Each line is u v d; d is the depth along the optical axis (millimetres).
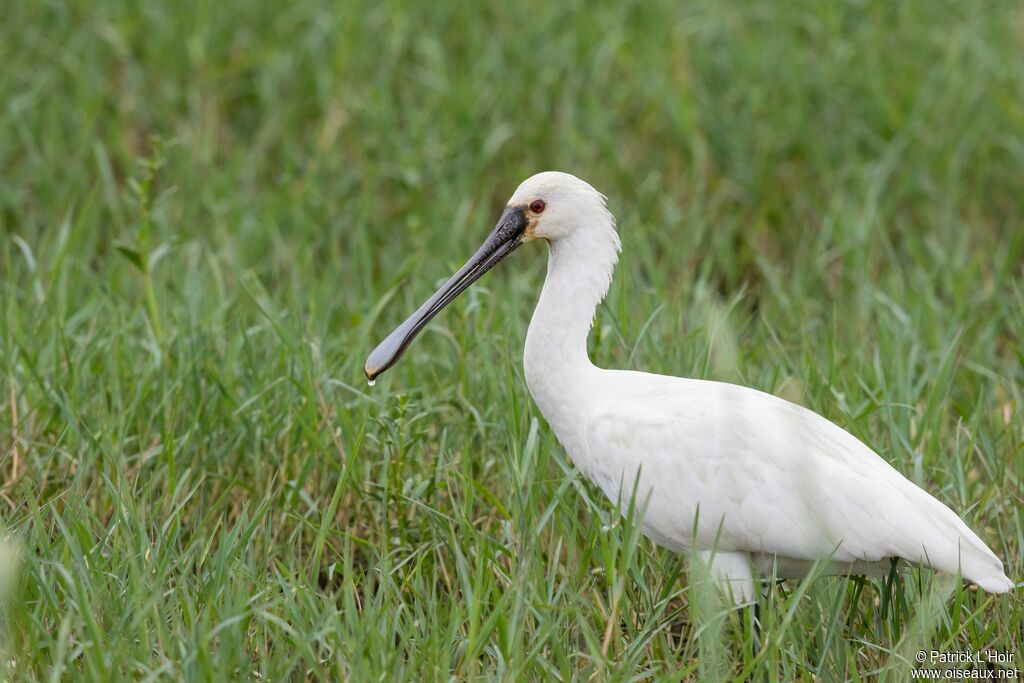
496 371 11703
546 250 16266
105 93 18281
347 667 8414
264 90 18125
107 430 10812
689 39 19406
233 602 8578
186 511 11203
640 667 9047
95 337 12016
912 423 11344
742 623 9297
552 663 8891
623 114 18422
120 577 9000
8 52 18719
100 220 16328
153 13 19297
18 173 17094
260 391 11586
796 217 17203
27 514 10195
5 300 13148
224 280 14539
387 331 13664
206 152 16797
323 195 16875
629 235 15562
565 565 10031
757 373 12047
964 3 20031
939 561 8758
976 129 17516
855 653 9039
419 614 9062
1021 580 9617
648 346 11578
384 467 10547
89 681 8078
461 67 18938
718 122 17875
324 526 9266
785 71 18453
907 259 15992
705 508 9289
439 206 15992
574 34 19062
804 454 9109
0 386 11750
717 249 16125
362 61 18750
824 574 9430
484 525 10609
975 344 13344
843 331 14000
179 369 11852
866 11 19766
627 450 9555
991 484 10195
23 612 8562
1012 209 17031
